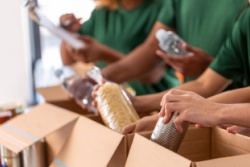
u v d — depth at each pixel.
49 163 1.32
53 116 1.29
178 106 0.99
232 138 1.09
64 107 1.67
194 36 1.96
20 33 3.83
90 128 1.11
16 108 1.94
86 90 1.59
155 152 0.90
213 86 1.58
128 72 2.22
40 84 3.89
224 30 1.83
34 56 3.97
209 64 1.83
